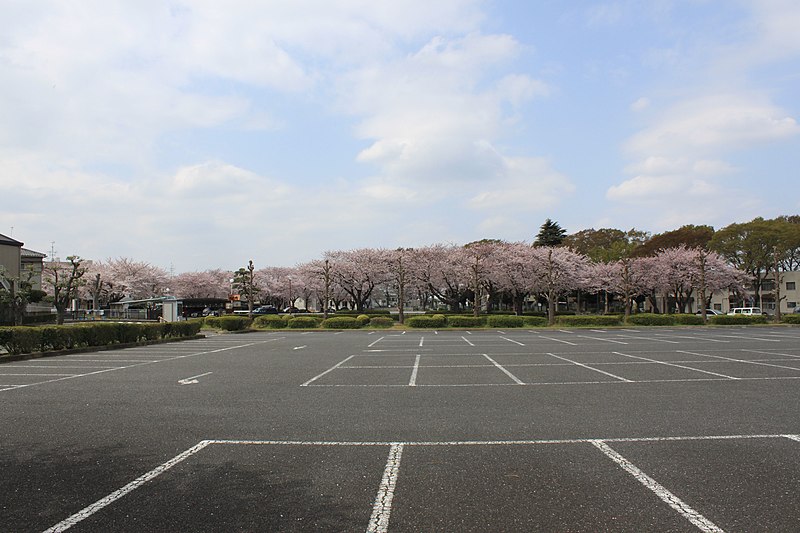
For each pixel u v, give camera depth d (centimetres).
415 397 822
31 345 1522
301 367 1234
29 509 378
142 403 783
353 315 4253
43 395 859
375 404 766
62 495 406
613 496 397
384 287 6291
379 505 382
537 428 614
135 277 5597
